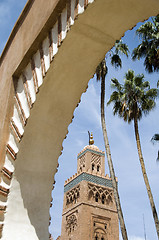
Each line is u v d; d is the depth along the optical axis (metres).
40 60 4.21
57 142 4.56
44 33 4.14
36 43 4.27
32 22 4.55
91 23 3.79
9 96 4.59
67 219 40.59
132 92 19.89
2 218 4.02
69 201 42.19
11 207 4.11
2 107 4.73
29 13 4.81
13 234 3.98
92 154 44.50
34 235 4.16
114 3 3.61
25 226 4.13
